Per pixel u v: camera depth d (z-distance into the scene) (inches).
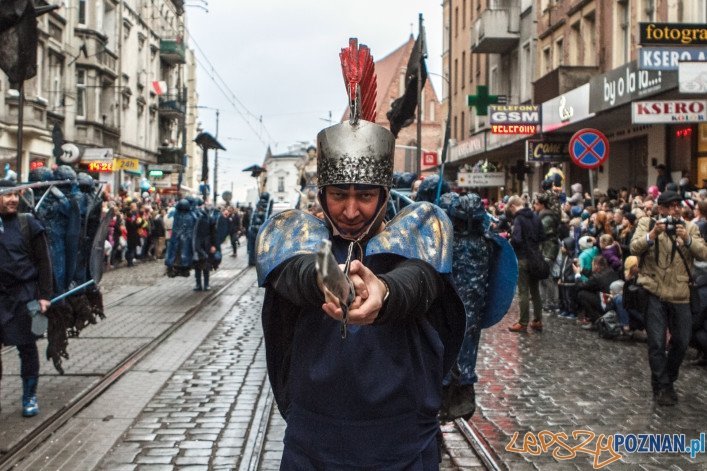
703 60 466.3
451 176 1700.3
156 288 660.7
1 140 974.4
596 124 821.2
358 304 77.3
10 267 235.1
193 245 624.7
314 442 91.7
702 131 674.8
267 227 97.3
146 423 240.8
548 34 1132.5
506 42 1307.8
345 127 93.1
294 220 97.0
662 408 261.1
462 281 198.4
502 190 1378.0
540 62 1173.7
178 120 2103.8
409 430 92.1
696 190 569.0
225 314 503.2
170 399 271.3
